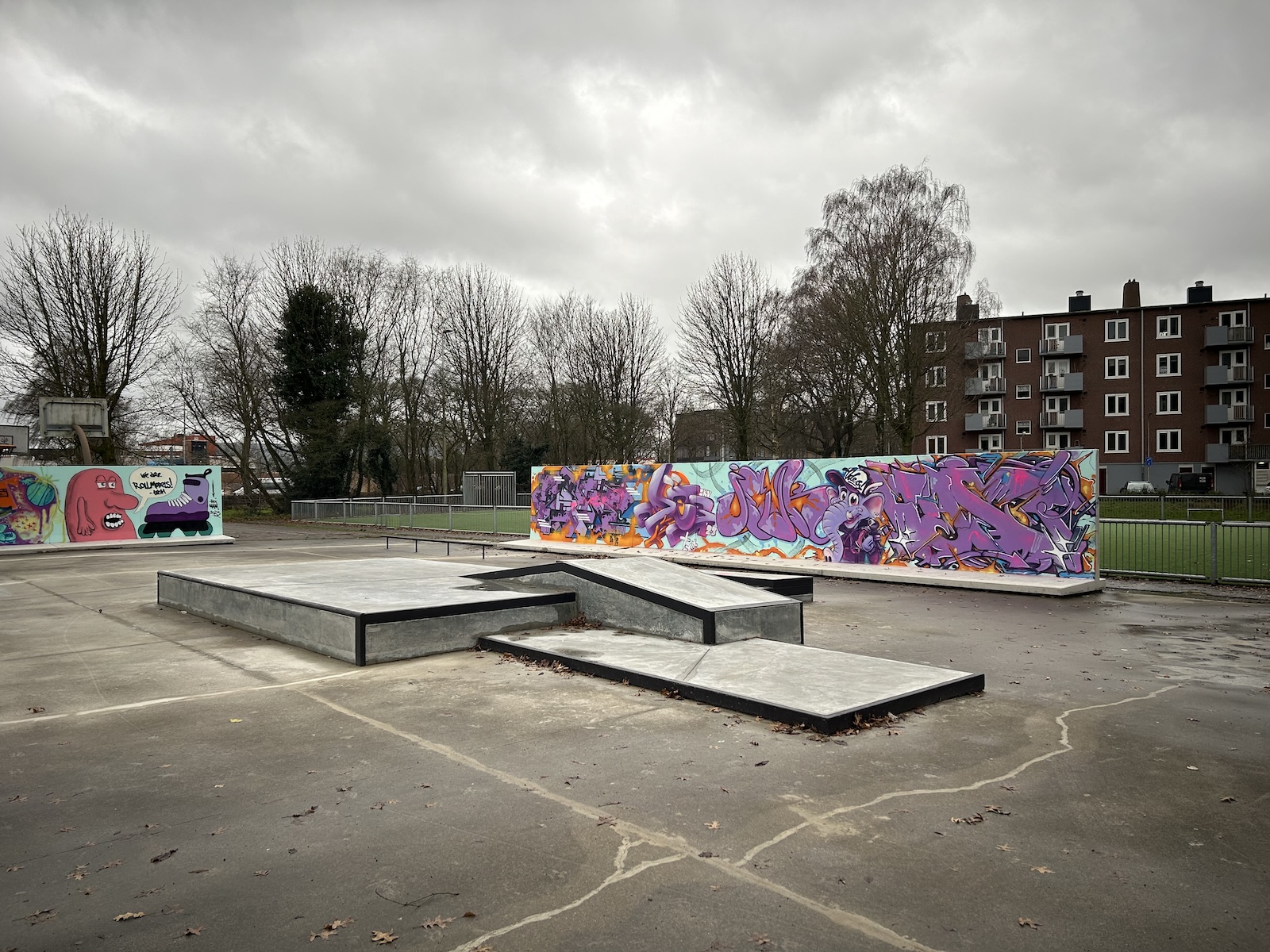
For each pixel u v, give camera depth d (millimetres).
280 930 3352
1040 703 6816
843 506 17500
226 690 7324
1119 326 59625
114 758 5520
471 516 32844
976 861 3939
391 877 3795
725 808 4582
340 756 5508
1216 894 3625
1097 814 4500
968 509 15547
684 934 3289
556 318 52312
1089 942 3236
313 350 45312
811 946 3197
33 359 38062
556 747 5664
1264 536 15969
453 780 5043
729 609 8789
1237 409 56000
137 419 42500
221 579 11812
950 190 34656
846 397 41812
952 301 34188
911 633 10266
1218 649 9242
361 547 25953
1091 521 14008
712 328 42719
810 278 39375
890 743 5734
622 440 48719
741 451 43406
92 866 3945
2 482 24859
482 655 8789
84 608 12680
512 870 3855
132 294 39656
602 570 10352
